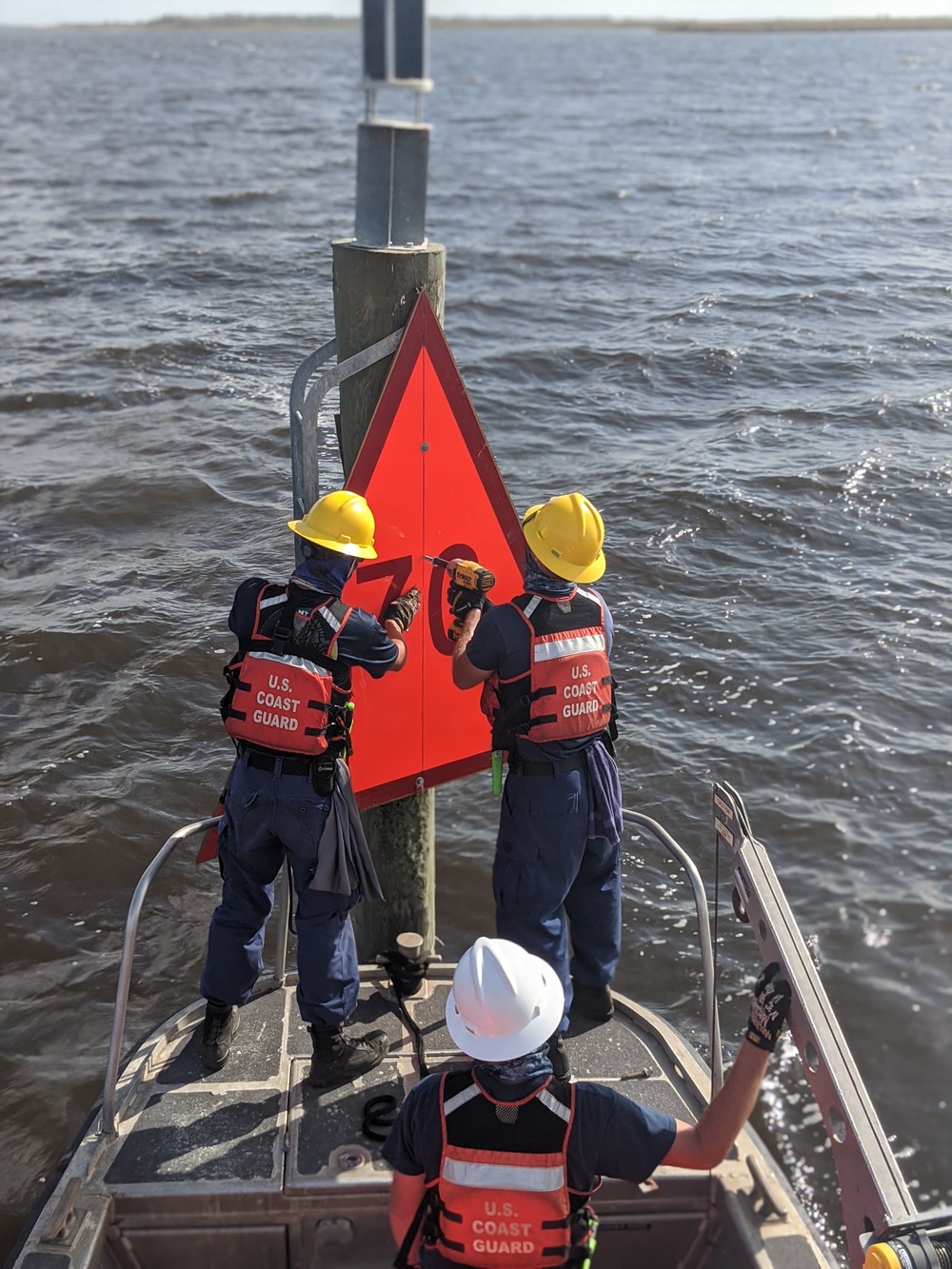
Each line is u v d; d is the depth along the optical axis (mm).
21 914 6180
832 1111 2332
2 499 10969
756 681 8367
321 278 18984
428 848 3932
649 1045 3484
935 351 16250
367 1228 2961
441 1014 3594
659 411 13906
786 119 58531
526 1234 2229
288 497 10922
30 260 20672
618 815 3277
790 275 21156
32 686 8195
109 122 54406
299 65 138750
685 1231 2955
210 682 8297
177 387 13648
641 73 113375
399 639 3369
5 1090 5105
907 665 8555
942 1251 2127
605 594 9492
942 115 62000
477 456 3477
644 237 25078
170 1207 2863
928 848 6781
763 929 2547
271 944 5777
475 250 22953
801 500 11195
